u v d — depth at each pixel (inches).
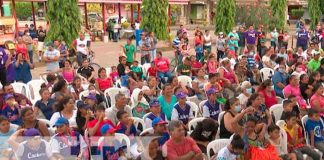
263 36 824.3
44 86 386.3
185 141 255.3
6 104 332.8
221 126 304.5
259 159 265.6
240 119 289.0
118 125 291.6
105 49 1019.3
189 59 552.7
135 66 528.1
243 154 258.8
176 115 337.4
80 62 620.7
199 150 255.4
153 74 543.2
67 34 725.3
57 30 721.0
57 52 564.1
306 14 1941.4
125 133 289.6
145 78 547.8
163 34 964.6
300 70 552.7
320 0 1358.3
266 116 337.1
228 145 260.4
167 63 554.9
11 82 484.1
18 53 518.9
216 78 428.1
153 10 944.9
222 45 783.1
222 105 355.6
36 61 764.0
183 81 496.1
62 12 719.1
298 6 1994.3
